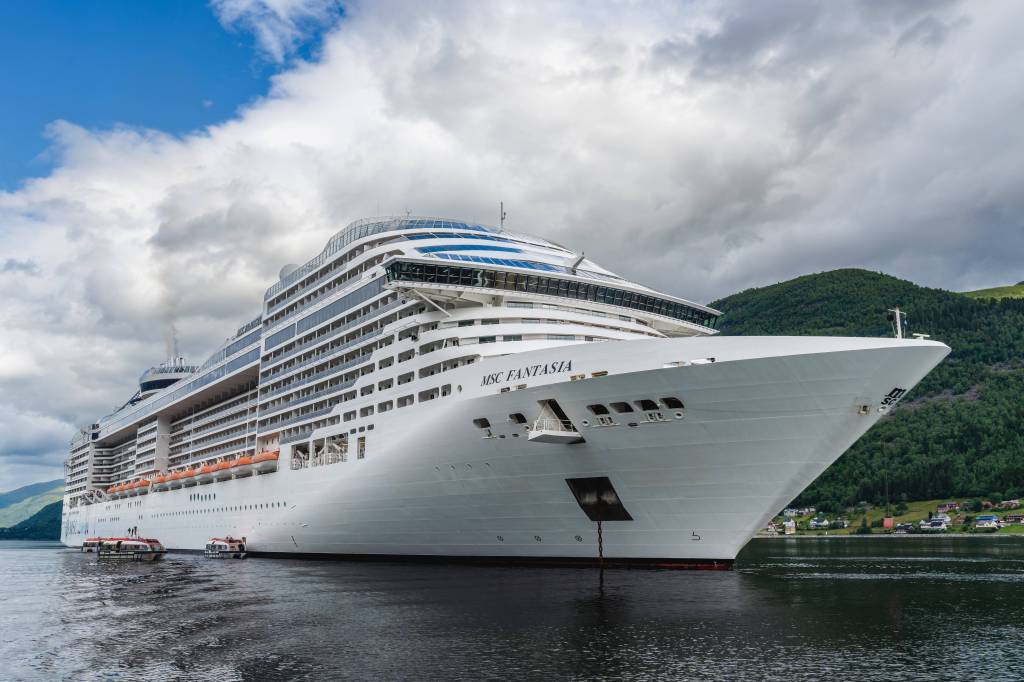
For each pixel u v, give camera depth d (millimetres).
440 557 49969
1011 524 140750
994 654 25094
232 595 42344
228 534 71312
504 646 26688
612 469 39250
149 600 42938
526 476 42094
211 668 25266
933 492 170000
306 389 63344
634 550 41625
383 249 56562
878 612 32938
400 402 49250
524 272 46500
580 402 38094
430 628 30109
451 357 45344
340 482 53844
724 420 35844
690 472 37719
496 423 41531
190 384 89938
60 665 26531
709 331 55375
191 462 86875
